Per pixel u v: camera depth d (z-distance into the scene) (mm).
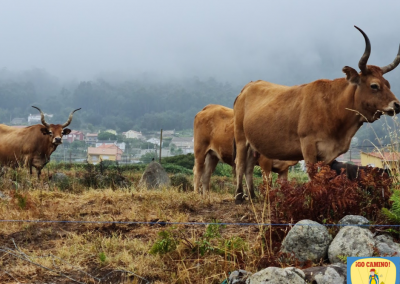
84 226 6828
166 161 28750
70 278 5340
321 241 5250
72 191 11172
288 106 8164
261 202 8406
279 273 4555
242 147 9273
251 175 9273
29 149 15711
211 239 6055
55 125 15891
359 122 7648
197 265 5457
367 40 7336
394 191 5812
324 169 5984
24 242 6375
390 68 7801
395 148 6910
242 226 6641
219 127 11922
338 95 7625
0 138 16016
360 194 6094
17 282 5250
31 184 11016
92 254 5852
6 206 7855
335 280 4594
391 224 5613
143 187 11016
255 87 9219
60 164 24703
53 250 6082
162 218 7070
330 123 7637
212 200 8492
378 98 7328
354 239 5082
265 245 5656
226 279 4973
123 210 7684
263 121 8445
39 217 7176
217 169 23688
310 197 5809
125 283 5238
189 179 16469
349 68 7426
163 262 5633
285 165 12008
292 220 5691
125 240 6160
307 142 7773
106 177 13164
